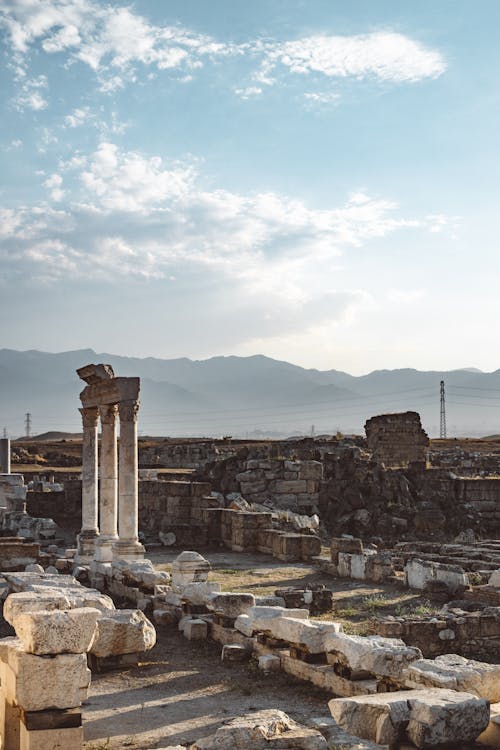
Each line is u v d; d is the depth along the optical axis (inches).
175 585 971.9
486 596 1010.7
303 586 1021.8
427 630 768.3
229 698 623.8
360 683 592.4
